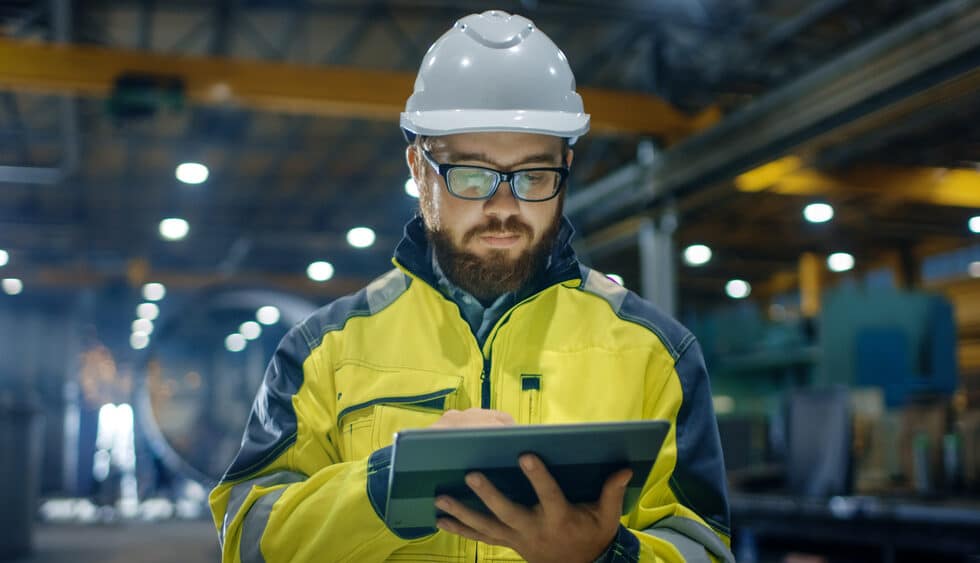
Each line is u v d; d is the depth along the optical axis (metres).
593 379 1.26
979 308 12.34
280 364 1.34
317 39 10.38
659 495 1.24
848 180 9.00
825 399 6.17
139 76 8.29
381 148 14.04
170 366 21.03
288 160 14.48
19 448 10.07
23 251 18.78
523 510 1.01
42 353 20.92
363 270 20.36
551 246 1.26
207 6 9.73
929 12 5.25
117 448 17.34
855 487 6.49
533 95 1.25
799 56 9.58
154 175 15.07
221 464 20.75
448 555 1.22
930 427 6.36
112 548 11.34
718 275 15.43
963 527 4.91
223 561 1.24
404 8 9.91
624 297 1.34
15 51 8.19
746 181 8.05
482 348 1.29
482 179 1.19
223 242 18.77
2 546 9.85
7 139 12.88
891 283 13.66
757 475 7.52
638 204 9.17
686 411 1.29
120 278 19.61
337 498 1.13
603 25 10.11
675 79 9.59
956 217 11.38
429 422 1.24
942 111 6.88
